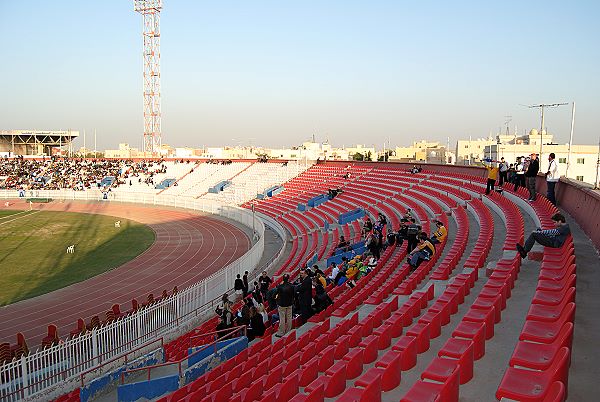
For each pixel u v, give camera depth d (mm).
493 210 24906
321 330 11891
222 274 21641
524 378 5477
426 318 8984
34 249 36500
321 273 17359
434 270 15516
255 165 72812
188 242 40031
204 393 9242
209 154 109188
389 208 35375
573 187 19469
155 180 74438
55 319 21203
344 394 6480
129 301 23875
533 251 13203
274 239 40844
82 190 71750
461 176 37438
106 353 14648
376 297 13328
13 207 62281
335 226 36906
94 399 12562
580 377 6039
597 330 7516
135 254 35188
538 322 6934
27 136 103812
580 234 15836
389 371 6891
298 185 58688
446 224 23656
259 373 9742
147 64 89375
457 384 5688
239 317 15547
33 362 12938
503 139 81000
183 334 17672
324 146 145625
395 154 126375
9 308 22656
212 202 57406
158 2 87000
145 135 90625
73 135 106750
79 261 32750
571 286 7250
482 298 9070
